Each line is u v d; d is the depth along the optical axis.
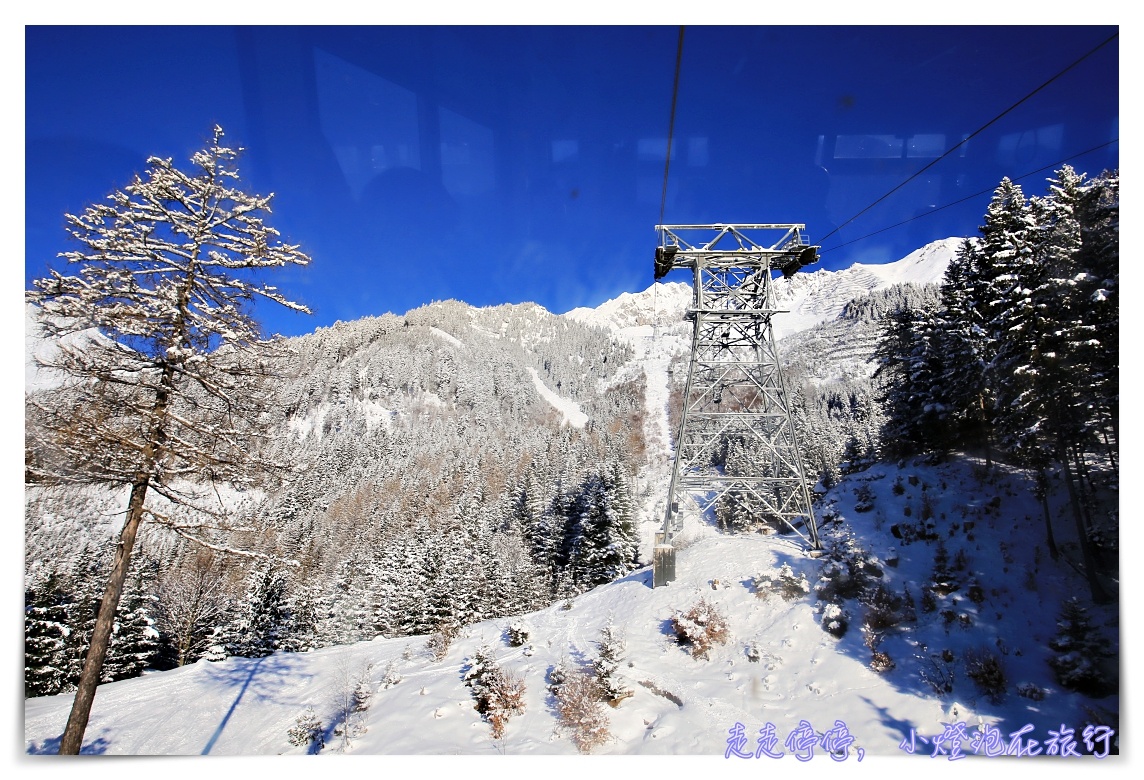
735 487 22.56
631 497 43.16
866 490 22.23
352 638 37.16
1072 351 12.61
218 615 33.12
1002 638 11.12
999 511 16.73
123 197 9.65
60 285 9.11
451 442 134.75
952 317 22.86
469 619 31.19
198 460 10.34
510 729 11.89
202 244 10.40
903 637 12.24
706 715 11.07
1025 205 20.02
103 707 16.11
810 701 11.09
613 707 12.20
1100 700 8.89
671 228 20.58
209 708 15.81
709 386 21.75
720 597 16.81
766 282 20.92
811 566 17.28
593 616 19.69
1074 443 13.80
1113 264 12.00
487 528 50.62
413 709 13.59
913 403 24.75
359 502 86.56
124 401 9.70
